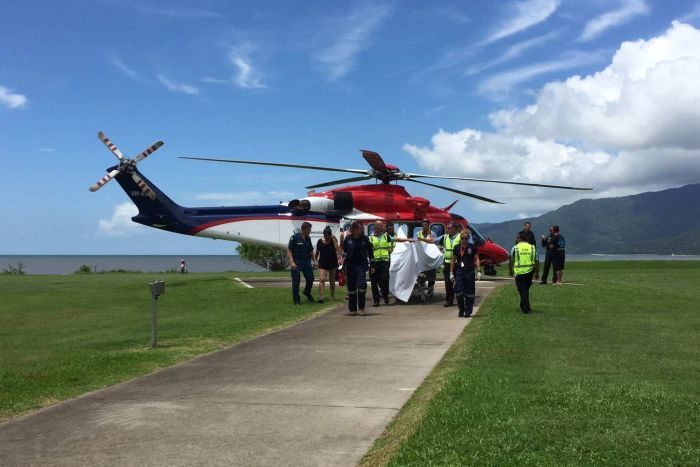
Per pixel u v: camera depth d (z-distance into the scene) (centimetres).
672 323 1170
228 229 2317
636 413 528
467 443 454
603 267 4075
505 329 1039
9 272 4428
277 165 1988
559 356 812
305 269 1584
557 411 533
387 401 613
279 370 771
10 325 1324
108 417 569
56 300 1855
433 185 2225
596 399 569
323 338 1028
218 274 3603
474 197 2181
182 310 1580
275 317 1307
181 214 2316
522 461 418
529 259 1288
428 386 665
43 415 581
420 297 1591
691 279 2803
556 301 1484
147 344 997
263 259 4994
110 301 1817
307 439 497
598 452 436
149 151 2242
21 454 472
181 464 445
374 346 943
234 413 575
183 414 574
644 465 413
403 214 2223
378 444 483
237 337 1053
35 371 770
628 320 1207
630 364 761
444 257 1483
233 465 442
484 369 711
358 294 1341
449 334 1057
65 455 468
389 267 1521
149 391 668
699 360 793
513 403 556
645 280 2728
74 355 898
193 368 792
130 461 453
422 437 469
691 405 552
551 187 2086
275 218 2306
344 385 684
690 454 432
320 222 2266
